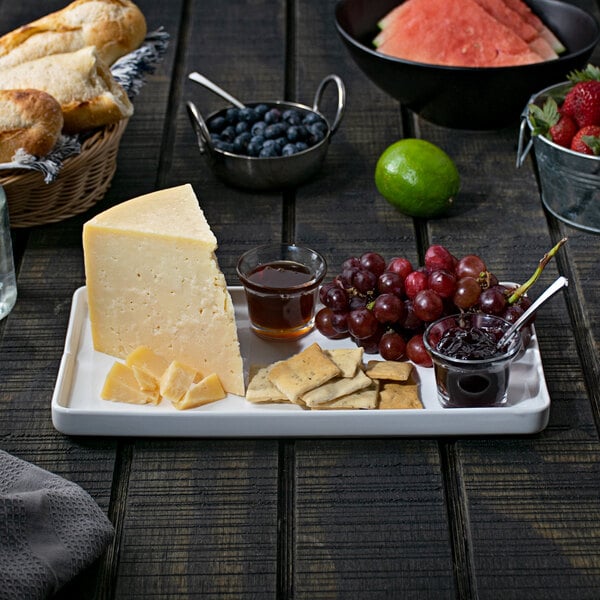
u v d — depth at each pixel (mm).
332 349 1523
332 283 1547
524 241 1862
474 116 2127
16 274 1779
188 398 1391
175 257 1408
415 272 1502
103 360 1508
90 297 1483
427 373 1471
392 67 2021
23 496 1174
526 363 1472
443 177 1868
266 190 2008
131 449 1387
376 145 2160
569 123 1817
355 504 1295
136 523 1274
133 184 2031
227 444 1383
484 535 1253
